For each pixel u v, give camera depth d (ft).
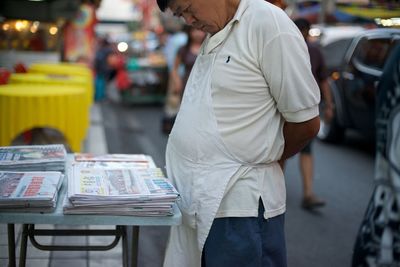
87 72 25.07
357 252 6.85
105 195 6.41
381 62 23.02
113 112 38.83
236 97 6.73
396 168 6.31
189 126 7.02
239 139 6.79
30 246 11.73
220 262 6.94
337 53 28.68
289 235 14.88
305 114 6.70
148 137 28.68
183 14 6.93
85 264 11.19
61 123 15.61
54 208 6.53
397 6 20.07
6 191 6.53
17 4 29.53
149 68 43.06
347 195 19.02
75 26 33.30
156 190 6.77
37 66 25.46
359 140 29.50
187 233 7.35
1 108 15.21
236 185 6.86
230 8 6.82
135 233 7.77
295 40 6.55
